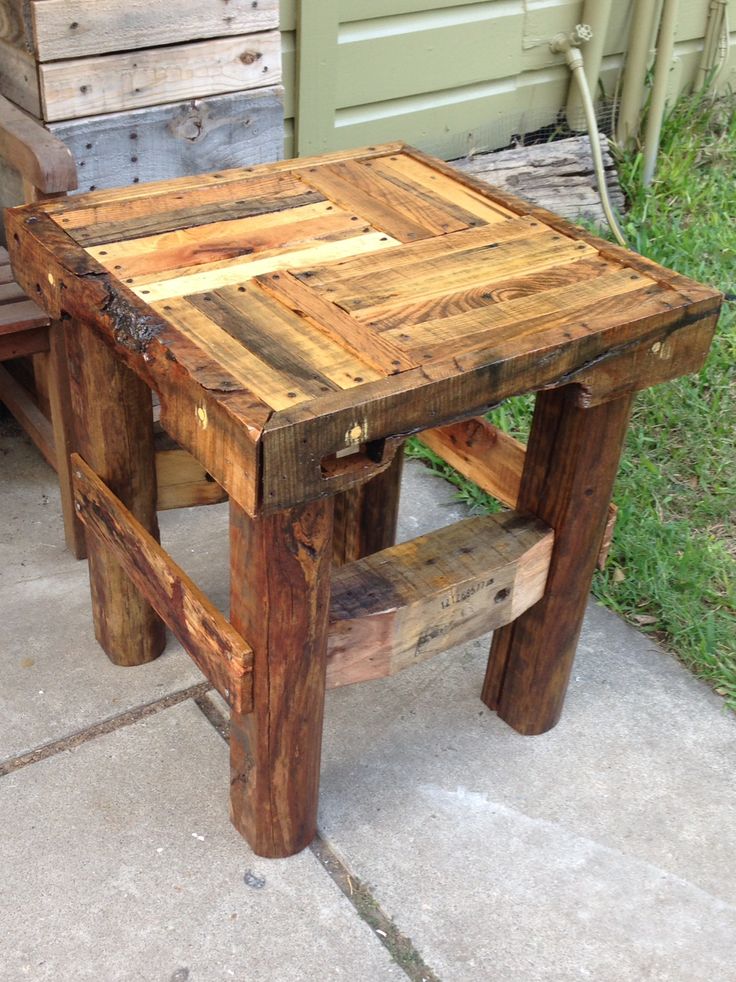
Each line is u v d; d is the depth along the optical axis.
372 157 2.15
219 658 1.70
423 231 1.86
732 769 2.14
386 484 2.32
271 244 1.79
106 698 2.20
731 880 1.92
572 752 2.15
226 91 2.67
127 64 2.48
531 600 1.95
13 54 2.45
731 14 4.51
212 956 1.74
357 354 1.49
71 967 1.70
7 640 2.32
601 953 1.78
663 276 1.75
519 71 3.98
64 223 1.81
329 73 3.43
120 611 2.18
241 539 1.55
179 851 1.90
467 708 2.24
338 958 1.75
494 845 1.95
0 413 3.04
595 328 1.58
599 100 4.25
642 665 2.37
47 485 2.80
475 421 2.06
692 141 4.39
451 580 1.79
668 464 2.97
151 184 1.97
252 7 2.59
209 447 1.44
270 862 1.89
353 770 2.08
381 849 1.93
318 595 1.59
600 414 1.77
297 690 1.68
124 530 1.91
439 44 3.67
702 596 2.55
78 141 2.50
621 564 2.62
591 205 3.88
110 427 1.96
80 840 1.91
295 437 1.34
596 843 1.97
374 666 1.78
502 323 1.58
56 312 1.80
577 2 3.97
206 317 1.56
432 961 1.75
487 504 2.80
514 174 3.78
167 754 2.08
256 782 1.79
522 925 1.82
